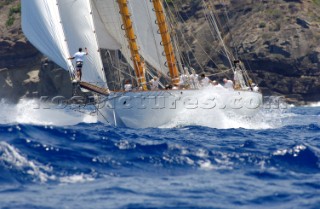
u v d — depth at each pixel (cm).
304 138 8206
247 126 10631
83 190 4419
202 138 7825
